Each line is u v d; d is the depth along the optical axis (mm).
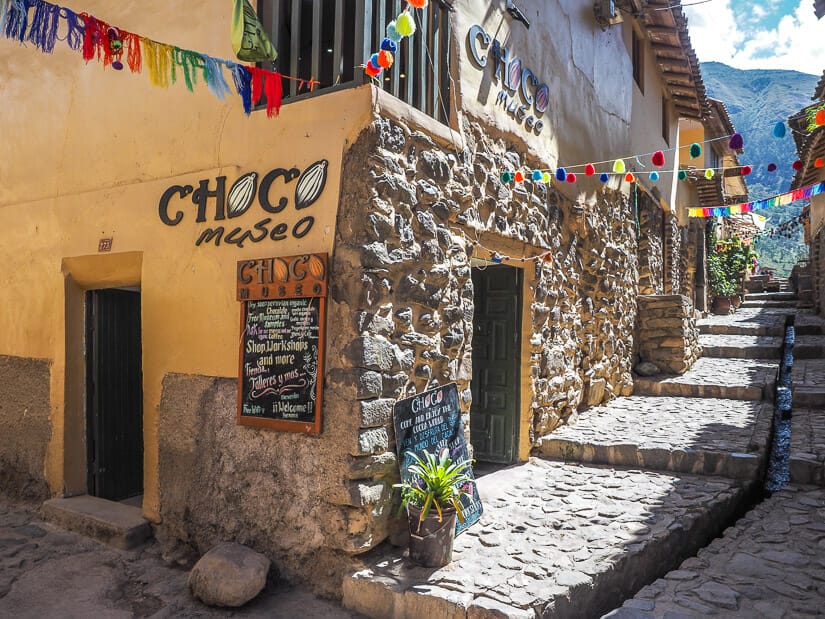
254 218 3889
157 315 4344
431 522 3350
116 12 4684
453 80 4344
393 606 3115
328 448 3455
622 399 7738
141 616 3318
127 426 5488
